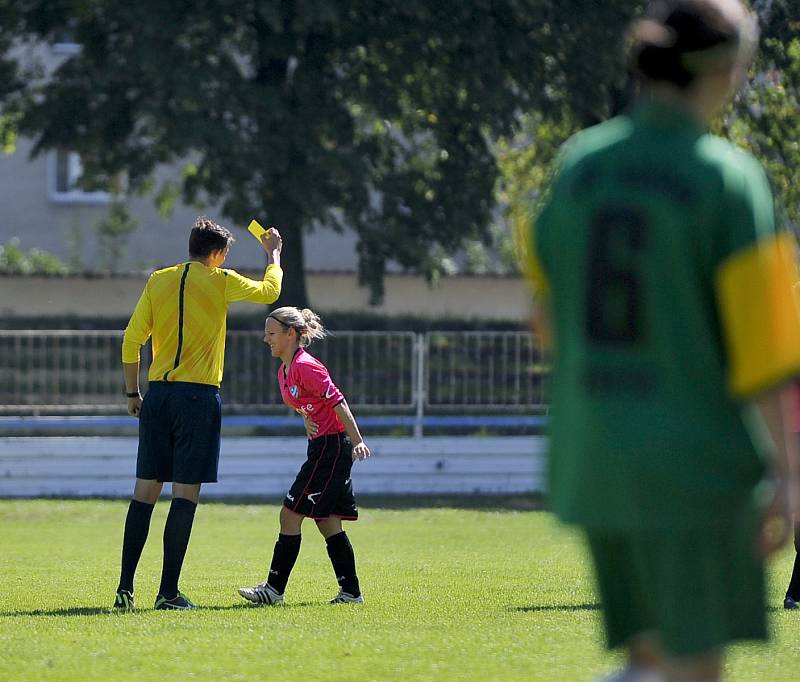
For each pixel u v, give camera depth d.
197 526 53.00
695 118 10.95
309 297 101.50
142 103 67.75
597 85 72.88
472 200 80.06
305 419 28.80
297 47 71.38
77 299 94.50
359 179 71.31
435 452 67.31
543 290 11.52
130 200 115.62
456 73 71.88
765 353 10.27
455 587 32.34
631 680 11.83
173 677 18.70
